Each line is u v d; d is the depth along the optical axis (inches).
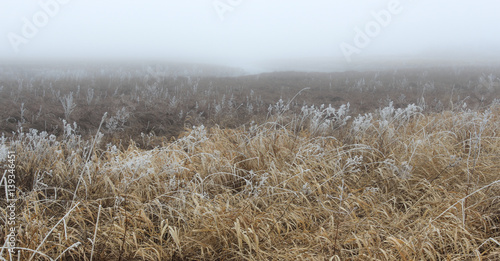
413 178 162.2
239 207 137.6
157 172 161.5
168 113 345.7
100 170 157.1
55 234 117.6
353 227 126.3
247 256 114.0
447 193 143.7
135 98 408.5
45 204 141.6
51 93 416.5
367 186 162.1
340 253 113.1
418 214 139.2
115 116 301.7
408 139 203.3
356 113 371.6
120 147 226.5
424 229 116.0
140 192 151.7
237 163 175.8
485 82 544.4
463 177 165.3
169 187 146.6
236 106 404.8
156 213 135.9
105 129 285.0
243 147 191.6
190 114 352.2
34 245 106.5
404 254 105.0
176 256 116.7
